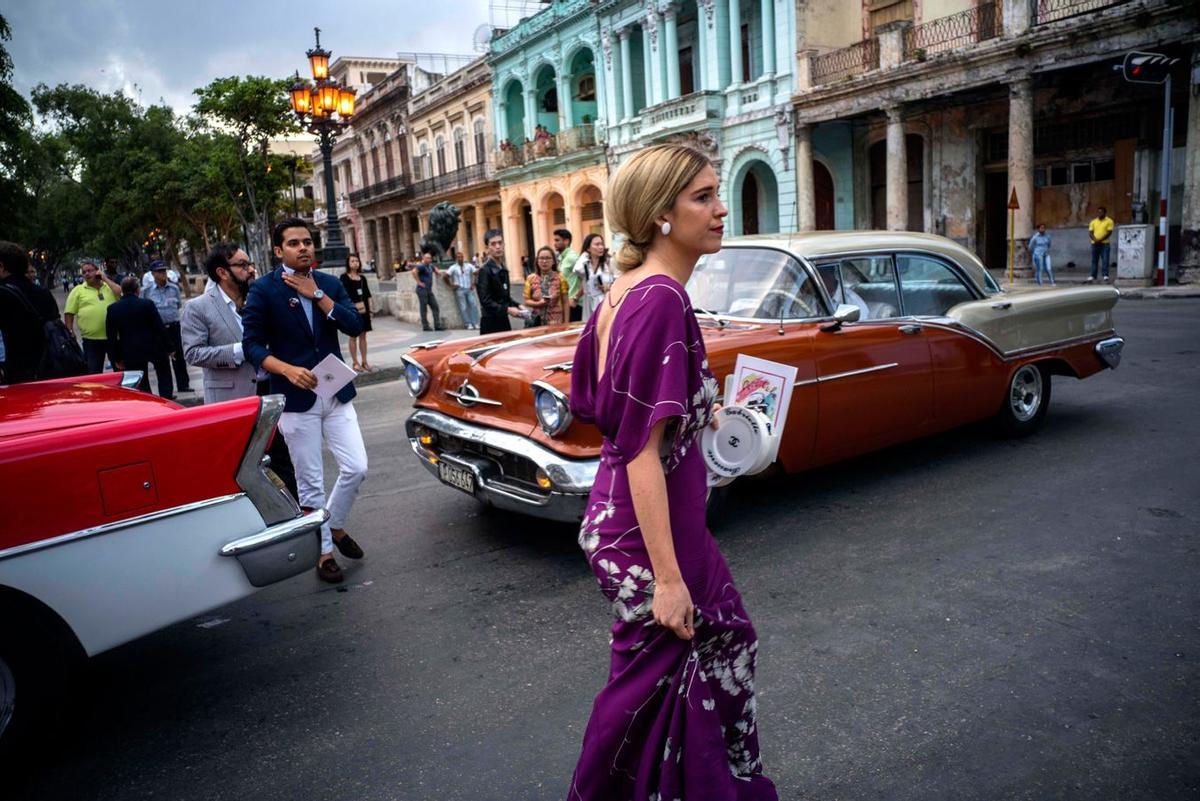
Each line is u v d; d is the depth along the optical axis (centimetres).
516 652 335
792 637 333
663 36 2761
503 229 3791
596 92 3112
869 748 259
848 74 2178
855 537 434
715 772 173
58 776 267
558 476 383
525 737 275
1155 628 323
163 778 264
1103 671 295
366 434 785
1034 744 256
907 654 314
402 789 252
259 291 398
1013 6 1761
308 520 299
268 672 331
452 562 437
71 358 670
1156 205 1830
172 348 1062
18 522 252
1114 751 251
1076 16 1656
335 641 354
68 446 259
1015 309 561
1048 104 1977
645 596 172
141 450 270
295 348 403
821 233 515
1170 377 773
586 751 182
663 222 171
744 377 271
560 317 902
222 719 298
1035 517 447
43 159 3083
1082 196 1975
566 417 381
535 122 3456
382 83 4728
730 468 255
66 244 5806
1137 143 1839
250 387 502
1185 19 1497
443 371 472
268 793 253
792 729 271
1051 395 736
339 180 5912
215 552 282
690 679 173
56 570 257
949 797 234
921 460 563
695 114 2580
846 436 475
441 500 548
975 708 277
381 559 447
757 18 2517
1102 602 347
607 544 175
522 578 410
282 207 3180
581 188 3222
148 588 272
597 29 3003
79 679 309
